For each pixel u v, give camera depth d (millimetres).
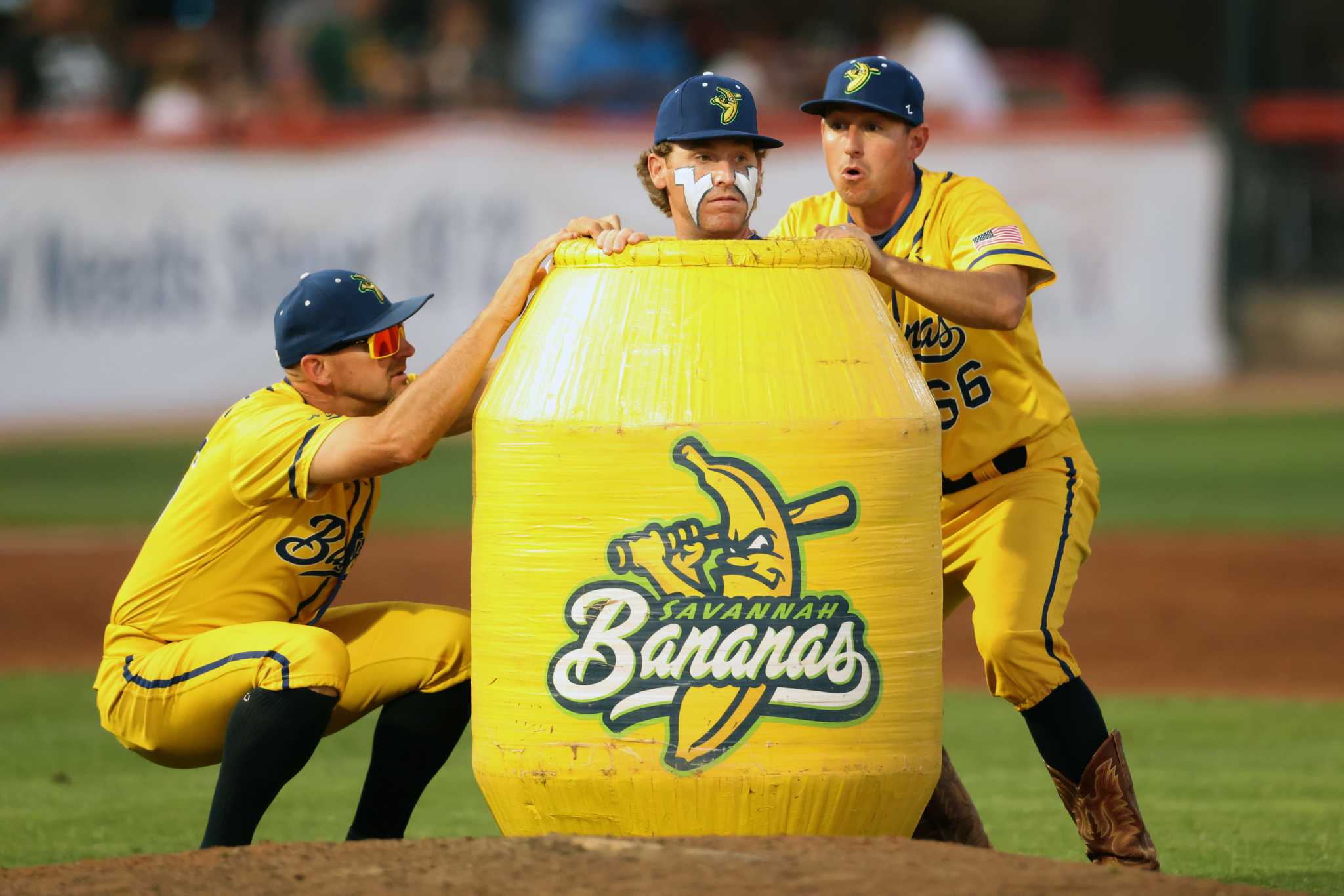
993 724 28203
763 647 14594
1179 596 38969
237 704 16625
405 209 65375
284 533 17562
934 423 15438
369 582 39312
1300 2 95125
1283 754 25547
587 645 14703
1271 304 80938
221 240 63875
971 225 18281
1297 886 17906
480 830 21391
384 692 17625
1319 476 52906
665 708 14609
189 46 76125
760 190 17531
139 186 63000
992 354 18688
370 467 16469
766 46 83438
